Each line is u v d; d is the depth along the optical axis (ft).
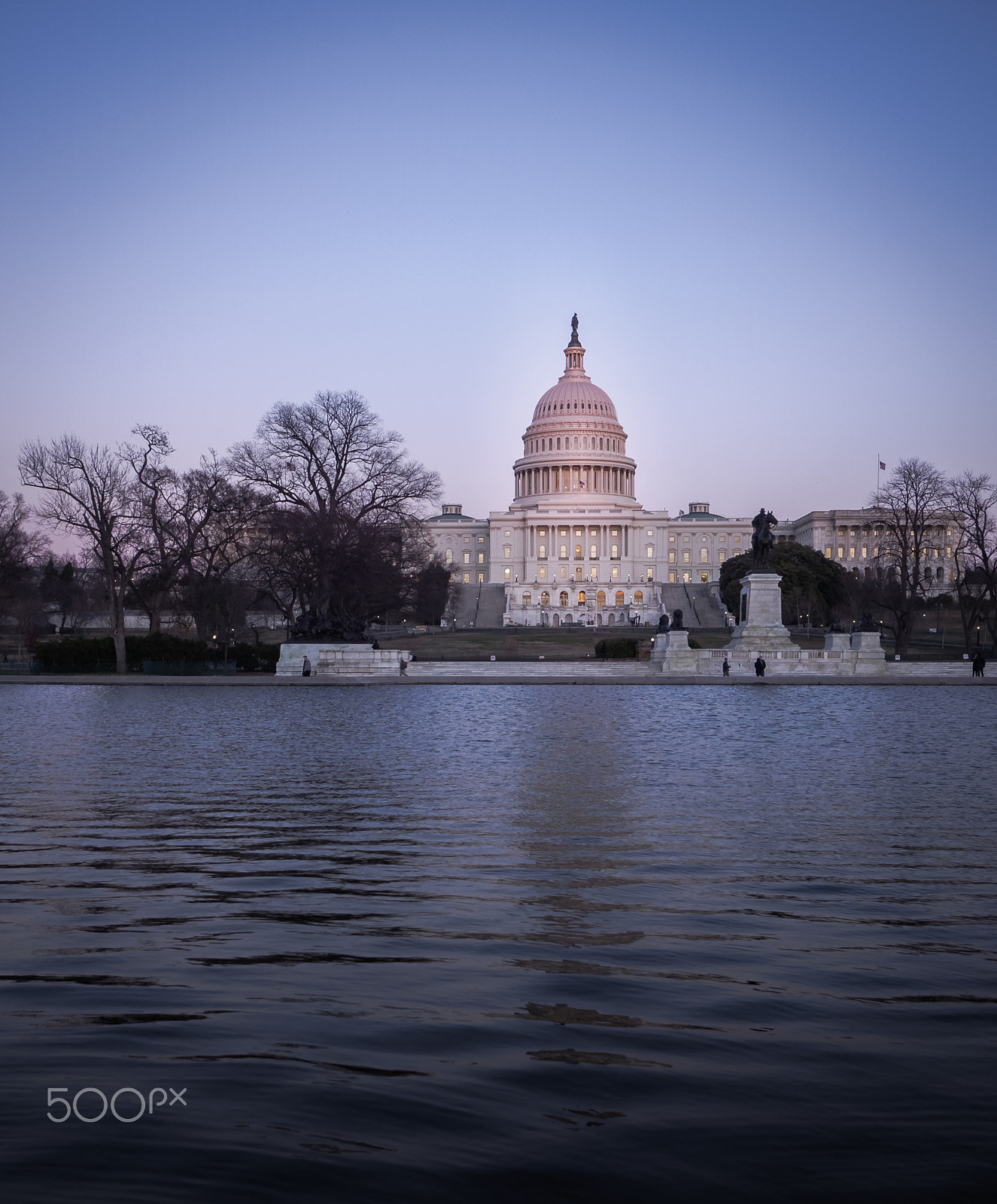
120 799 69.15
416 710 156.35
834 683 229.04
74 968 32.63
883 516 372.58
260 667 276.62
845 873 47.19
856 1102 23.21
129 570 280.92
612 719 138.92
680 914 39.81
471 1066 24.99
